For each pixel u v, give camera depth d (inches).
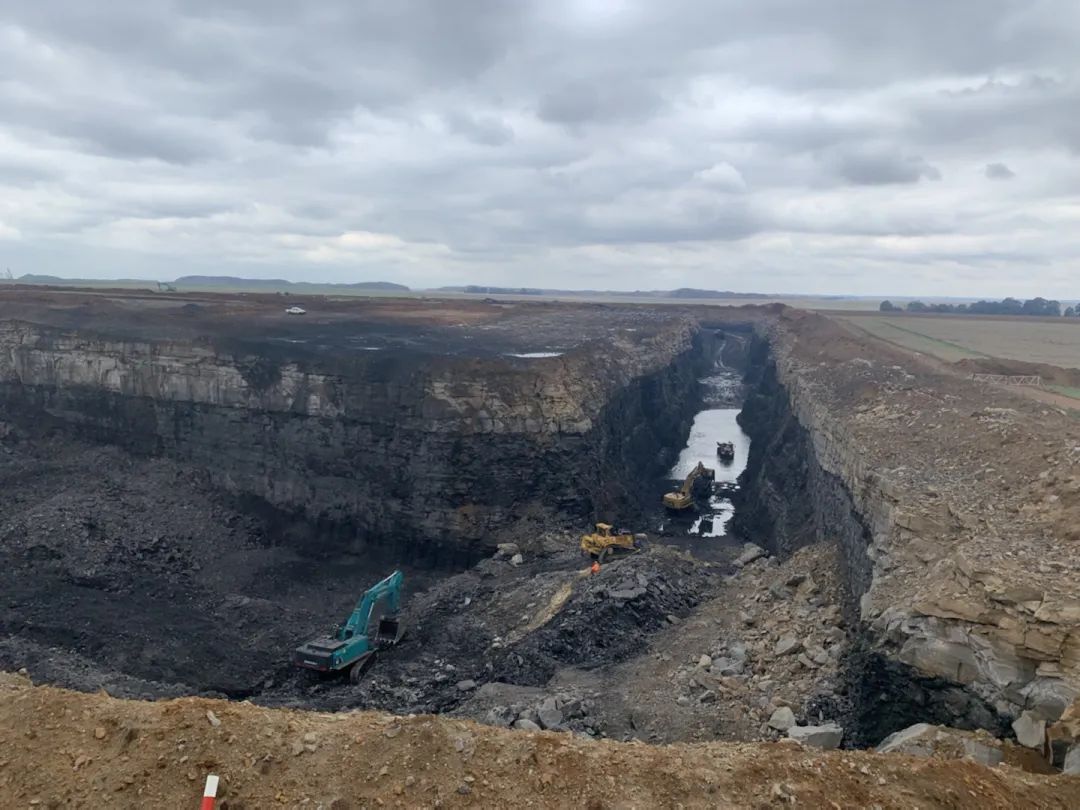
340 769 447.2
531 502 1716.3
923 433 1205.1
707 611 1127.0
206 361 1887.3
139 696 953.5
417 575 1592.0
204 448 1884.8
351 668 1085.1
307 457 1770.4
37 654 1047.6
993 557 714.2
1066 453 914.1
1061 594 641.0
